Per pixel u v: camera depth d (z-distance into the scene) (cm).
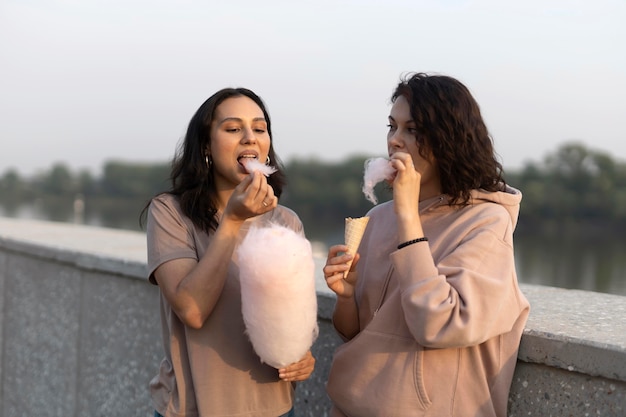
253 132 205
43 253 398
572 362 181
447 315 166
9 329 440
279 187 235
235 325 203
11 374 439
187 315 191
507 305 177
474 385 180
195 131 209
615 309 225
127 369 344
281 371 192
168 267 196
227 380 201
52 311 398
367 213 214
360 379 187
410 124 183
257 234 178
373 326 187
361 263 206
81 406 377
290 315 175
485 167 182
